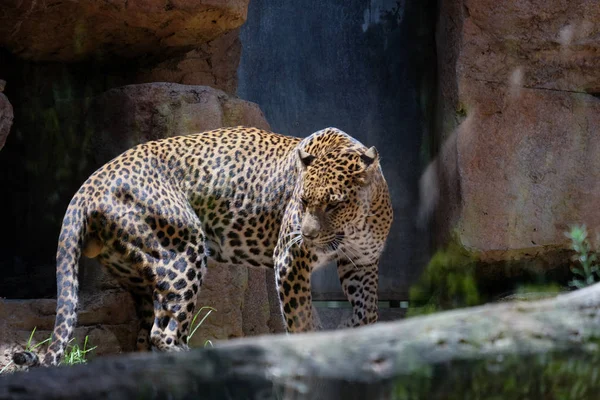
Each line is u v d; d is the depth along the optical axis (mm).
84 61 12719
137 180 9039
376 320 9305
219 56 13789
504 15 14070
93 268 10828
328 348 3234
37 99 12586
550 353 3389
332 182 8305
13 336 9617
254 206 9492
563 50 14156
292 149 9656
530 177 14141
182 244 9078
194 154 9633
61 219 12164
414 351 3279
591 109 14219
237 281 11133
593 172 14164
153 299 9055
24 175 12508
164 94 11281
